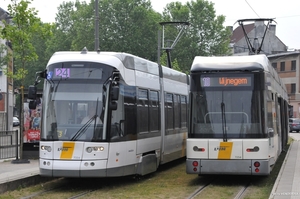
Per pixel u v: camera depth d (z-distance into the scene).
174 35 71.50
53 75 14.23
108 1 67.44
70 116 13.87
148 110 16.23
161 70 18.08
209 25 72.69
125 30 67.00
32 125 20.66
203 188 14.34
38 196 13.00
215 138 14.44
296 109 76.25
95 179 16.41
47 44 80.25
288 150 27.38
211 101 14.66
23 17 19.06
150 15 68.25
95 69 14.04
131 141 14.70
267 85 15.02
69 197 12.90
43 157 13.82
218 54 72.44
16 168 17.08
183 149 20.67
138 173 15.24
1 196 12.87
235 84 14.59
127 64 14.92
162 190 14.05
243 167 14.21
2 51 43.06
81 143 13.58
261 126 14.29
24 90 20.62
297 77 76.19
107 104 13.82
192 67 14.96
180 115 20.28
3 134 20.42
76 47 67.94
